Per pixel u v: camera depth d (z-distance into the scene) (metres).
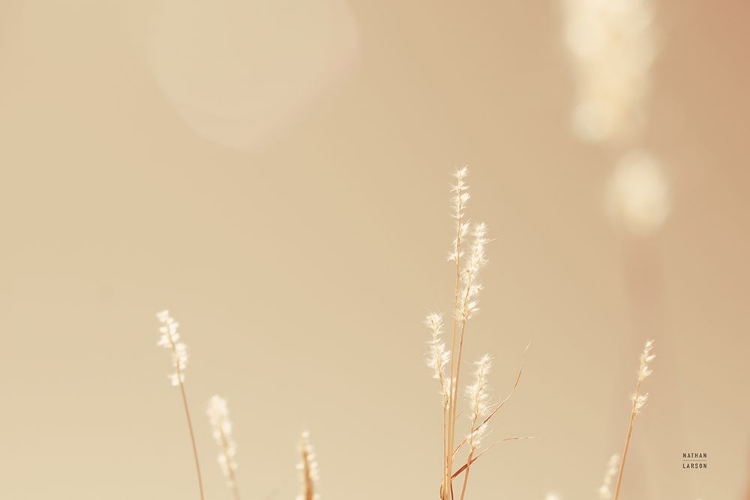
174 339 1.30
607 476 1.23
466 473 1.29
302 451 1.27
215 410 1.28
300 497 1.26
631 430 1.17
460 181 1.31
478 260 1.30
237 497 1.27
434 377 1.30
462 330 1.29
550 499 1.30
